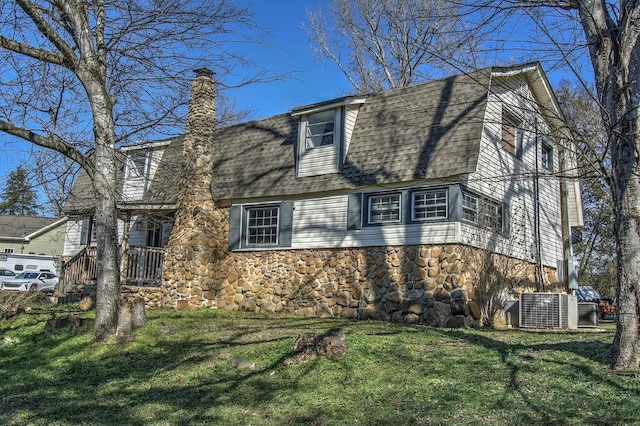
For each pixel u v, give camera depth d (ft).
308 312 46.98
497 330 36.91
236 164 55.01
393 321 41.96
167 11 33.71
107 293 33.40
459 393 20.81
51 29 32.14
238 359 27.09
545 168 54.65
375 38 89.35
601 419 17.39
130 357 29.99
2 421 21.31
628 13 21.61
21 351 34.04
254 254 51.57
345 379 23.45
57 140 32.65
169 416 21.15
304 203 49.24
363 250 44.98
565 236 56.65
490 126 45.34
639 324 20.89
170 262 52.54
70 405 22.99
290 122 54.75
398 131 45.34
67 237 75.51
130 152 46.83
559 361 23.06
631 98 21.29
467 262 40.60
